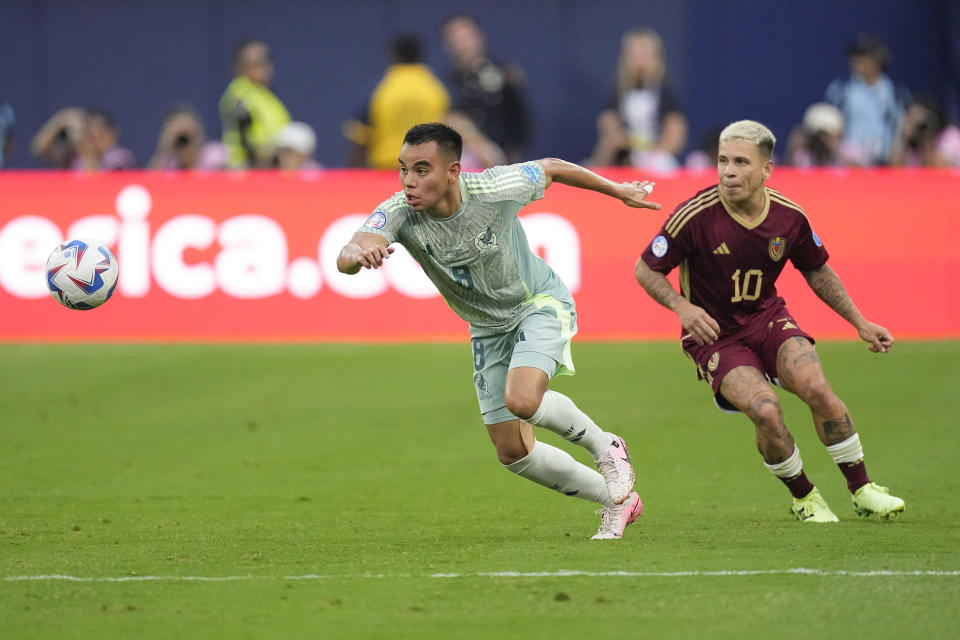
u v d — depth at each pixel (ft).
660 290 76.54
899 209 152.25
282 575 64.23
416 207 67.10
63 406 123.34
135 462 100.27
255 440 108.58
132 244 154.81
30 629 55.42
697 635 53.57
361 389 130.11
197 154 195.00
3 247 154.81
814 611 56.44
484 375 73.41
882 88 207.31
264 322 154.71
